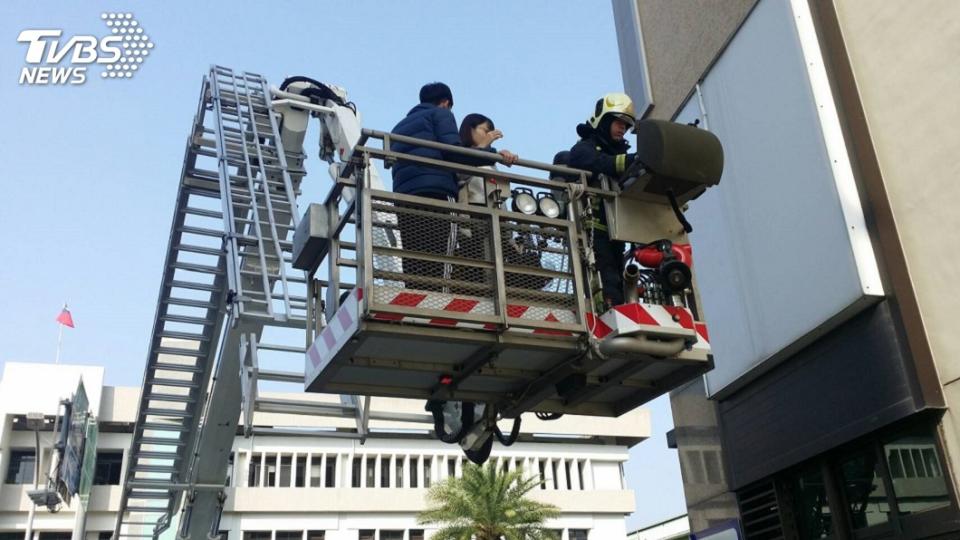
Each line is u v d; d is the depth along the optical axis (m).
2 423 50.22
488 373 5.82
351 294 5.20
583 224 5.89
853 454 8.80
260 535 53.72
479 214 5.53
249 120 12.44
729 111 10.77
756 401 10.12
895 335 8.06
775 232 9.67
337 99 12.43
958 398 7.58
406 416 10.52
